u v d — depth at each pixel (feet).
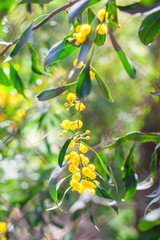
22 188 2.91
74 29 1.34
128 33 2.91
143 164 2.68
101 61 3.47
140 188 1.57
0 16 1.33
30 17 2.24
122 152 1.78
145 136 1.55
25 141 2.74
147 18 1.36
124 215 3.93
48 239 2.81
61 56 1.37
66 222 3.08
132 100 3.31
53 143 2.73
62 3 2.32
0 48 2.03
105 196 1.41
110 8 1.26
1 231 2.40
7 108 2.79
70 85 1.36
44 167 3.01
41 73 1.83
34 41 2.25
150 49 2.87
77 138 1.33
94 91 3.51
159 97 2.67
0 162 2.77
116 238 3.45
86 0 1.19
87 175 1.33
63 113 2.60
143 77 2.98
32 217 2.79
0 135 2.73
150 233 2.93
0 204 2.71
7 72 2.31
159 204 1.75
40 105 2.55
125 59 1.35
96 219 3.22
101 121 3.18
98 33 1.32
